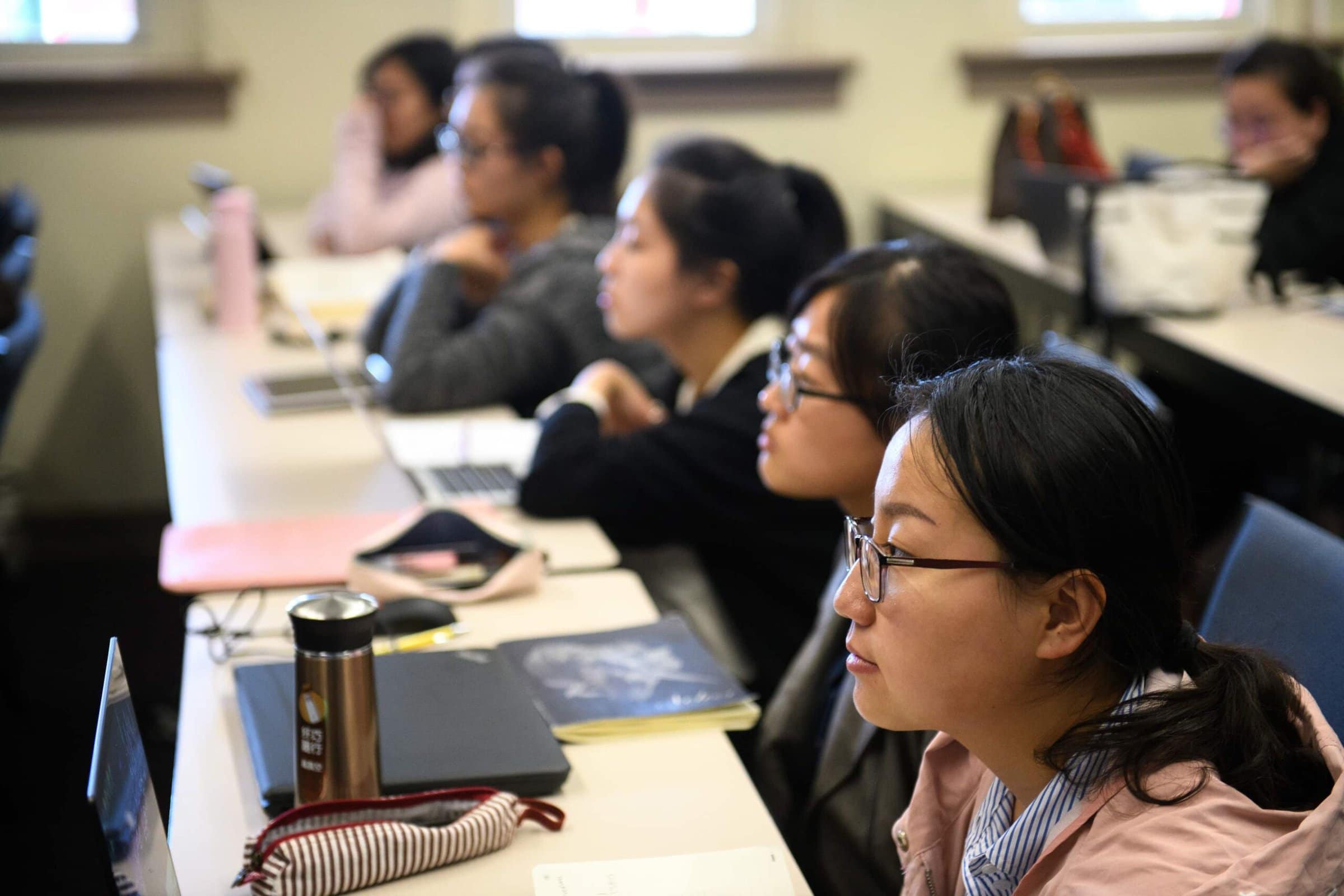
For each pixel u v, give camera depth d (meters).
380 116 3.75
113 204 4.02
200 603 1.59
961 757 1.06
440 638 1.51
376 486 2.02
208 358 2.70
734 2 4.45
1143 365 2.96
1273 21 4.69
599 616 1.59
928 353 1.32
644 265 1.99
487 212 2.73
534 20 4.32
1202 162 3.40
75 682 3.04
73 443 4.11
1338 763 0.82
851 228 4.54
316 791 1.12
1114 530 0.82
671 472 1.85
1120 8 4.66
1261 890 0.72
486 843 1.09
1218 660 0.87
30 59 4.01
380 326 2.68
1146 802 0.81
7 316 2.73
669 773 1.25
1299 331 2.82
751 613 1.85
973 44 4.49
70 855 2.35
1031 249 3.60
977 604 0.85
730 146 2.01
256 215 3.66
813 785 1.35
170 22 4.08
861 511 1.46
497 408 2.47
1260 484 3.12
